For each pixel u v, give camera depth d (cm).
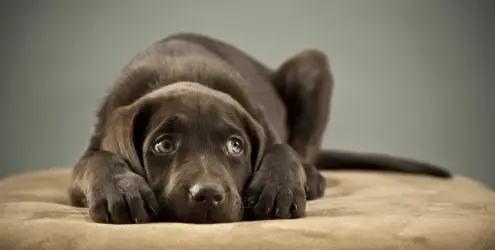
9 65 221
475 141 224
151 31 223
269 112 150
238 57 153
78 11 221
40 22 221
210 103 112
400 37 223
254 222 100
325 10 223
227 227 98
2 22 220
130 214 103
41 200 126
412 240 95
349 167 171
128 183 105
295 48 224
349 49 224
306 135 161
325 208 113
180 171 106
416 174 166
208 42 150
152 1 222
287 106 160
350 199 122
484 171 225
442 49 223
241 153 111
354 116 226
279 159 112
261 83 153
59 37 222
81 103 223
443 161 225
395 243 95
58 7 221
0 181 152
